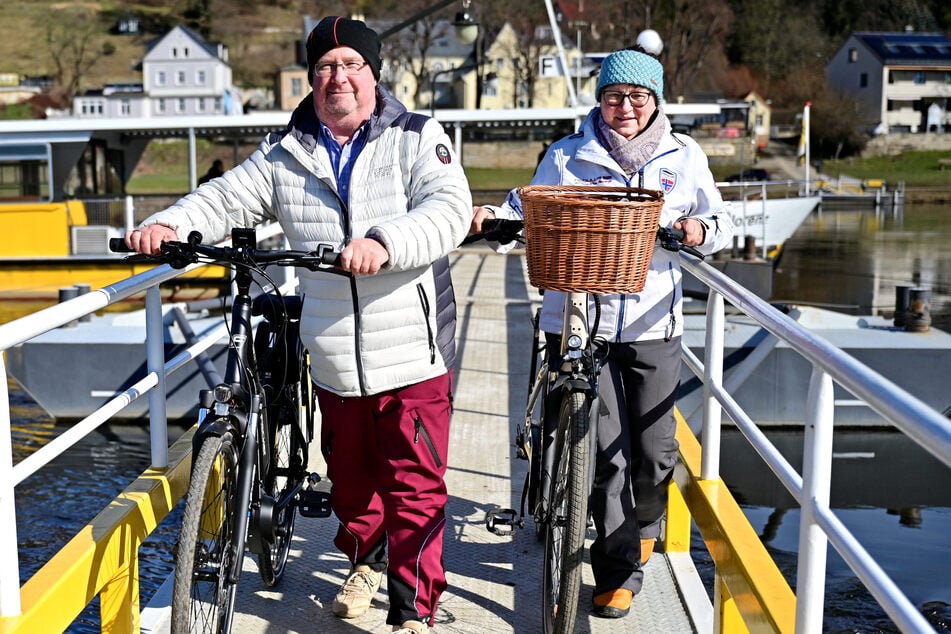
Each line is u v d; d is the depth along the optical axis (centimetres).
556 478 325
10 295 1753
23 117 10631
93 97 10238
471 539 434
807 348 225
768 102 9456
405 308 312
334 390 321
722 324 346
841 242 3997
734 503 331
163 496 348
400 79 6756
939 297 2344
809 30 10856
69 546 292
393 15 6938
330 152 315
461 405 684
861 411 875
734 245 1841
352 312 311
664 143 351
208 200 317
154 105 10200
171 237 292
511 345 914
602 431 350
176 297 1708
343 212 314
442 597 375
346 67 305
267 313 352
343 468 342
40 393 949
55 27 12788
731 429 874
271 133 324
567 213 286
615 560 358
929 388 877
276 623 354
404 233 283
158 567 649
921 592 600
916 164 9288
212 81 10138
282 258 274
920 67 10044
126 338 952
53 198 1755
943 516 740
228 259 278
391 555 330
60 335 959
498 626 352
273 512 317
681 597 379
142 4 13500
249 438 291
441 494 331
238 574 279
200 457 270
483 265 1684
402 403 322
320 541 432
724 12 7344
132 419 941
